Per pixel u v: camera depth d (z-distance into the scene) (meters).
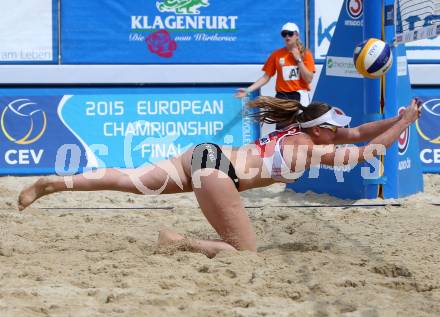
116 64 21.61
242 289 9.39
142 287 9.49
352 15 18.19
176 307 8.78
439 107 22.03
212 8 21.77
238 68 21.84
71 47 21.45
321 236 13.42
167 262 10.70
